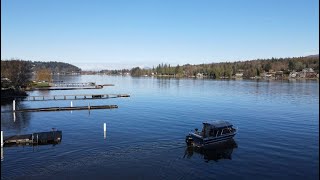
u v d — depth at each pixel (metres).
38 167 37.19
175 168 37.41
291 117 72.06
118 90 157.25
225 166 38.38
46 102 101.19
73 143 47.66
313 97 115.50
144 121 66.44
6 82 135.88
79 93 137.75
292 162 39.78
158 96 122.88
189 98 113.81
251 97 116.44
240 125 62.78
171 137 51.94
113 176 34.66
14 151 43.28
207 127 48.78
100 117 71.94
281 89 153.25
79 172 35.72
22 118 70.75
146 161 39.66
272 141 49.91
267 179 34.44
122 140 49.72
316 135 53.94
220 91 143.88
